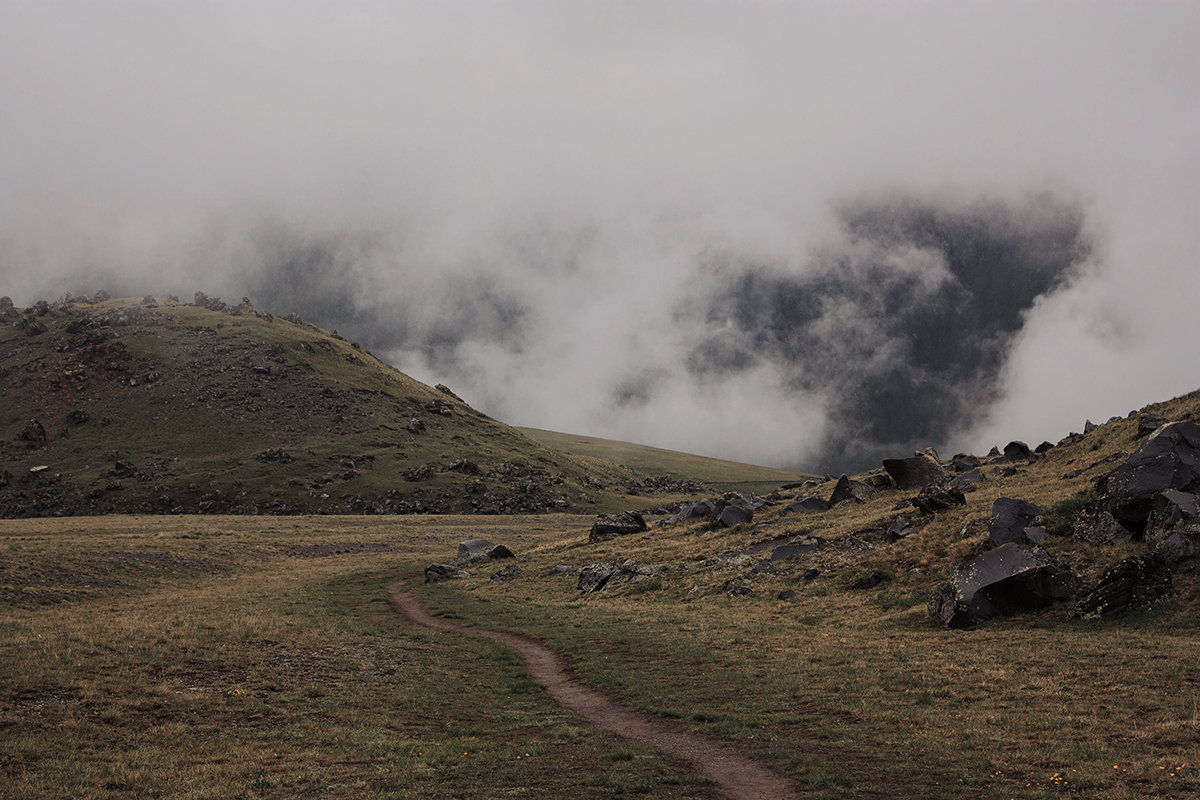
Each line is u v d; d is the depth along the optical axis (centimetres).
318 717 2408
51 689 2464
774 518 7475
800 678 2706
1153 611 3203
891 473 7556
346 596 6369
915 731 2006
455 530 14025
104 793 1658
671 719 2312
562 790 1609
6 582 5272
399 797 1584
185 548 8538
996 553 3822
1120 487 4050
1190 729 1823
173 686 2644
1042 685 2372
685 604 5000
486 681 3064
